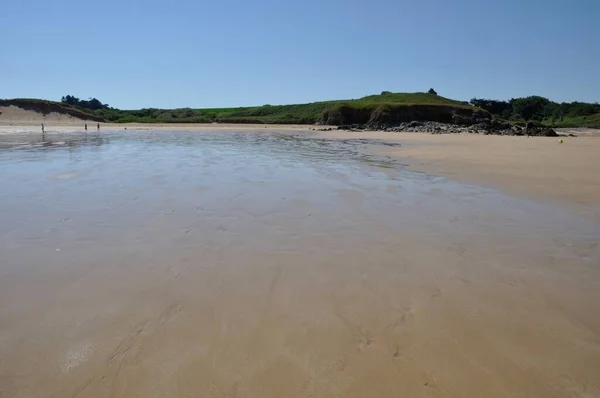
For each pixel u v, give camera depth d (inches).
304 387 113.2
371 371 120.3
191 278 185.9
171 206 321.4
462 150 896.9
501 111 4798.2
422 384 115.0
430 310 157.9
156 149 850.1
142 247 227.5
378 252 223.1
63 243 234.2
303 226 270.2
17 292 171.5
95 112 3467.0
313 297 168.1
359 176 481.1
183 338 136.8
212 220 282.2
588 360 127.8
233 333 140.2
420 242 241.4
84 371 120.1
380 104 2802.7
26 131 1684.3
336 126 2694.4
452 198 366.9
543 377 119.1
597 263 212.2
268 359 125.6
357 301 165.0
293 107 3878.0
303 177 466.9
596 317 155.3
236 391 111.3
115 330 141.9
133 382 115.1
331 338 137.6
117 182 423.2
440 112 2738.7
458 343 135.7
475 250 229.5
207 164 579.8
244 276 188.5
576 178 482.6
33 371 120.2
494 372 120.9
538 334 142.3
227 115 3838.6
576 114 4503.0
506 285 182.9
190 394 110.3
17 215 292.8
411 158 703.1
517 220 295.7
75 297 166.9
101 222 276.1
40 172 487.8
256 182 429.1
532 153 824.3
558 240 250.4
